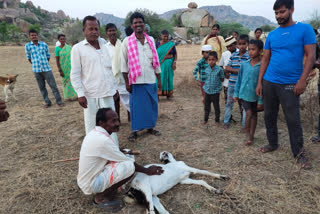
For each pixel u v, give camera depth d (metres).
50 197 3.01
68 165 3.72
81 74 3.51
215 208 2.70
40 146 4.36
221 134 4.60
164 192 3.00
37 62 6.38
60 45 7.05
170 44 6.81
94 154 2.55
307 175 3.16
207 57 5.17
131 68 4.23
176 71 11.48
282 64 3.21
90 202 2.92
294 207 2.65
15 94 8.26
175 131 4.88
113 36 5.07
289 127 3.42
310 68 3.02
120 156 2.70
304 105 5.11
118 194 3.04
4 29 43.56
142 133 4.86
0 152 4.20
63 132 5.00
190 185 3.10
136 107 4.43
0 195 3.07
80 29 35.12
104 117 2.60
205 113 5.04
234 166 3.48
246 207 2.69
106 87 3.57
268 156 3.69
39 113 6.25
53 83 6.71
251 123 4.02
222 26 41.53
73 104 7.03
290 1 2.97
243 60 4.43
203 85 5.41
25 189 3.13
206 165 3.56
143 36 4.33
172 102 6.91
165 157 3.52
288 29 3.11
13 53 21.02
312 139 4.03
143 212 2.72
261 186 3.01
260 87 3.62
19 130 5.11
